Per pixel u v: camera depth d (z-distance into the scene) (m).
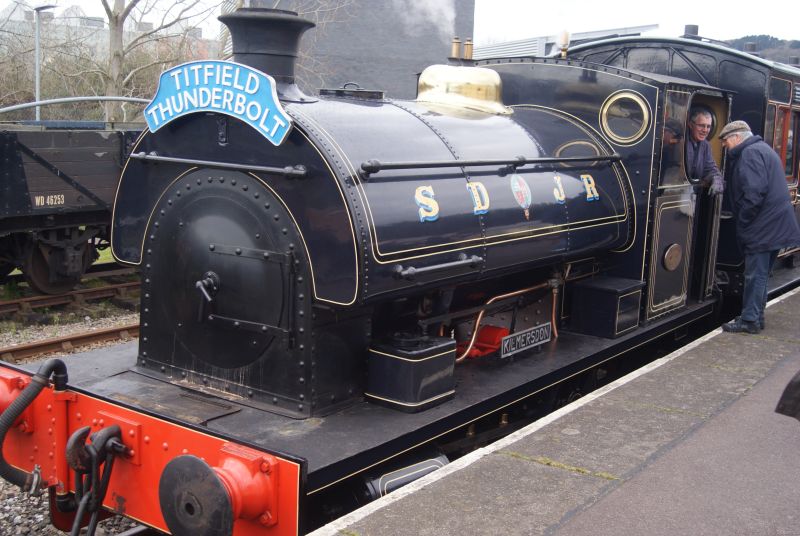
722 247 7.14
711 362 5.13
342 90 4.20
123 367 4.04
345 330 3.55
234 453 2.98
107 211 9.76
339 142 3.33
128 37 18.98
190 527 2.98
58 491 3.61
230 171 3.52
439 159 3.78
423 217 3.52
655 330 5.39
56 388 3.56
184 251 3.71
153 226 3.86
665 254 5.43
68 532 3.85
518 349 4.44
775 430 3.98
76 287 9.85
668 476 3.43
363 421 3.44
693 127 5.81
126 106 18.89
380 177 3.41
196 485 2.94
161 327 3.89
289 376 3.47
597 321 5.00
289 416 3.43
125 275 10.61
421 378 3.57
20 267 9.09
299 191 3.31
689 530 2.97
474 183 3.92
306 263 3.34
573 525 2.99
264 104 3.29
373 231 3.24
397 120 3.86
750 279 5.79
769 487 3.34
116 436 3.37
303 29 3.69
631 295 5.06
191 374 3.80
